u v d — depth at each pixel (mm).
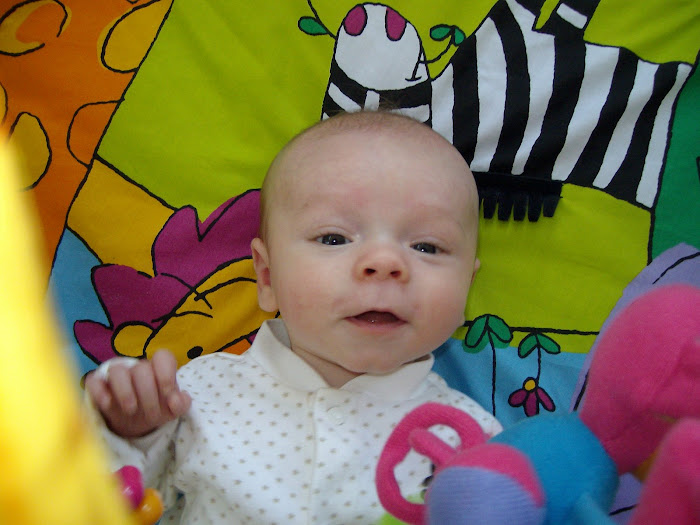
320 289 876
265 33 1098
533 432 566
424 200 913
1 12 1060
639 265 1116
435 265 915
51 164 1053
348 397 939
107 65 1072
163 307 1086
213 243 1107
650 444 564
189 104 1092
